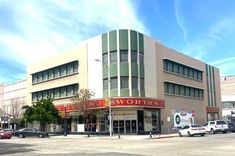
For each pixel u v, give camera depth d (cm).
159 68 6028
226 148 2442
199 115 7406
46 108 6222
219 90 8644
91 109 5500
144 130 5384
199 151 2247
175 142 3319
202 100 7638
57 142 3931
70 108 6059
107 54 5528
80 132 5925
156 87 5847
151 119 5600
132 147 2812
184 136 4706
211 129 5325
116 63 5378
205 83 7869
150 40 5850
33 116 6138
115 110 5400
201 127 4612
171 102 6303
